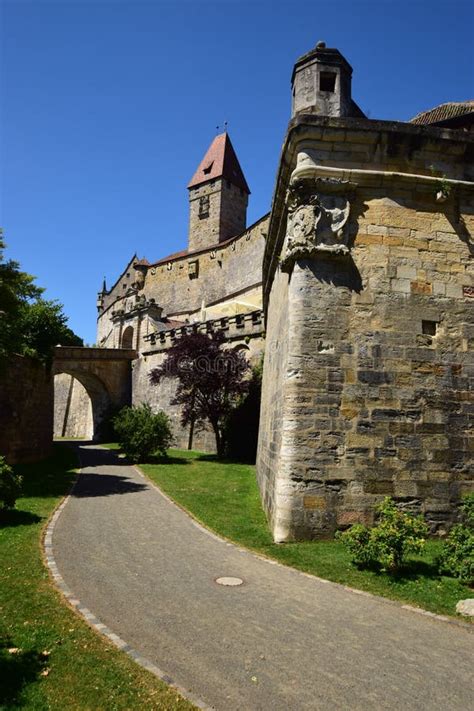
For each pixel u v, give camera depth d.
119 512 12.27
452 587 6.50
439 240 9.70
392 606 5.98
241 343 31.64
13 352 20.58
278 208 11.89
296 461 8.72
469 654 4.85
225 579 7.04
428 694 4.15
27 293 18.72
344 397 8.98
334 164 9.60
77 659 4.64
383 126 9.56
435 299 9.51
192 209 63.72
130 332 50.16
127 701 3.98
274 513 9.27
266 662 4.66
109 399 43.81
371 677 4.40
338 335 9.17
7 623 5.46
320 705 3.97
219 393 27.27
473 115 12.30
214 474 19.67
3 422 21.52
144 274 63.81
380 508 7.71
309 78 10.44
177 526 10.66
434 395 9.19
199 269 57.53
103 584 6.87
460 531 7.13
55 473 19.91
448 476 8.95
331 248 9.27
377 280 9.41
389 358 9.19
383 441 8.90
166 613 5.82
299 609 5.92
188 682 4.30
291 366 9.04
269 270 16.50
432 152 9.84
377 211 9.62
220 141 64.88
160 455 26.14
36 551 8.52
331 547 8.16
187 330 37.34
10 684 4.20
